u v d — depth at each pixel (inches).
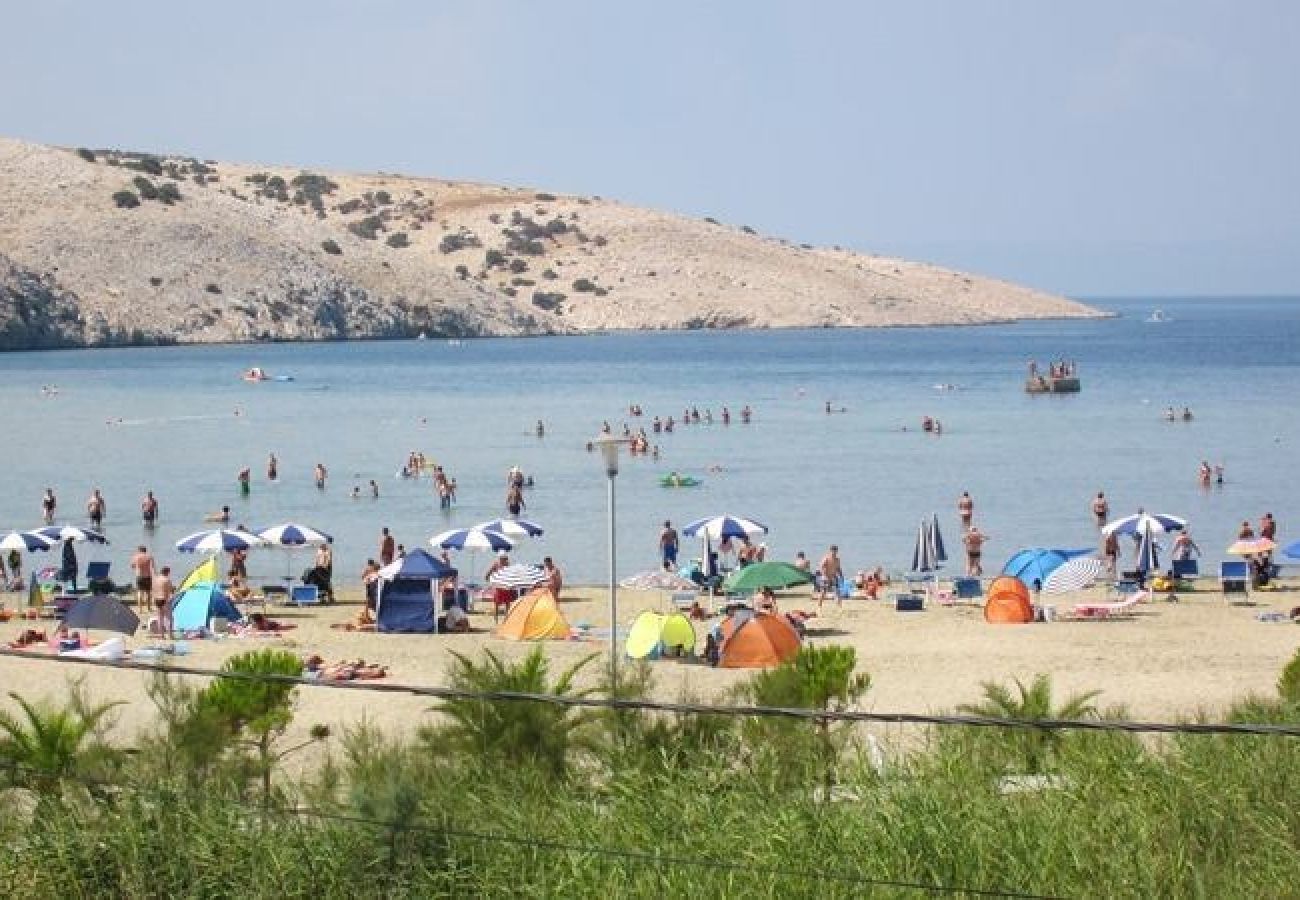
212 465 6368.1
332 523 4884.4
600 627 3019.2
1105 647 2755.9
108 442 7180.1
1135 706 2218.3
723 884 1182.3
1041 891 1167.0
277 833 1280.8
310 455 6702.8
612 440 2175.2
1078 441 7194.9
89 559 4284.0
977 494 5447.8
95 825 1311.5
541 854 1237.1
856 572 3991.1
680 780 1336.1
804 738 1392.7
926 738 1466.5
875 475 5994.1
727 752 1395.2
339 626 3065.9
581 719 1457.9
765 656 2524.6
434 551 4360.2
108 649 2581.2
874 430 7780.5
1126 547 4431.6
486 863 1234.6
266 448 6963.6
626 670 2010.3
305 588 3361.2
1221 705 2181.3
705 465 6343.5
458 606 3132.4
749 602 3275.1
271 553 4387.3
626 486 5718.5
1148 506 5132.9
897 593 3506.4
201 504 5310.0
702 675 2486.5
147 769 1380.4
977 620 3100.4
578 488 5684.1
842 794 1326.3
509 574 3201.3
